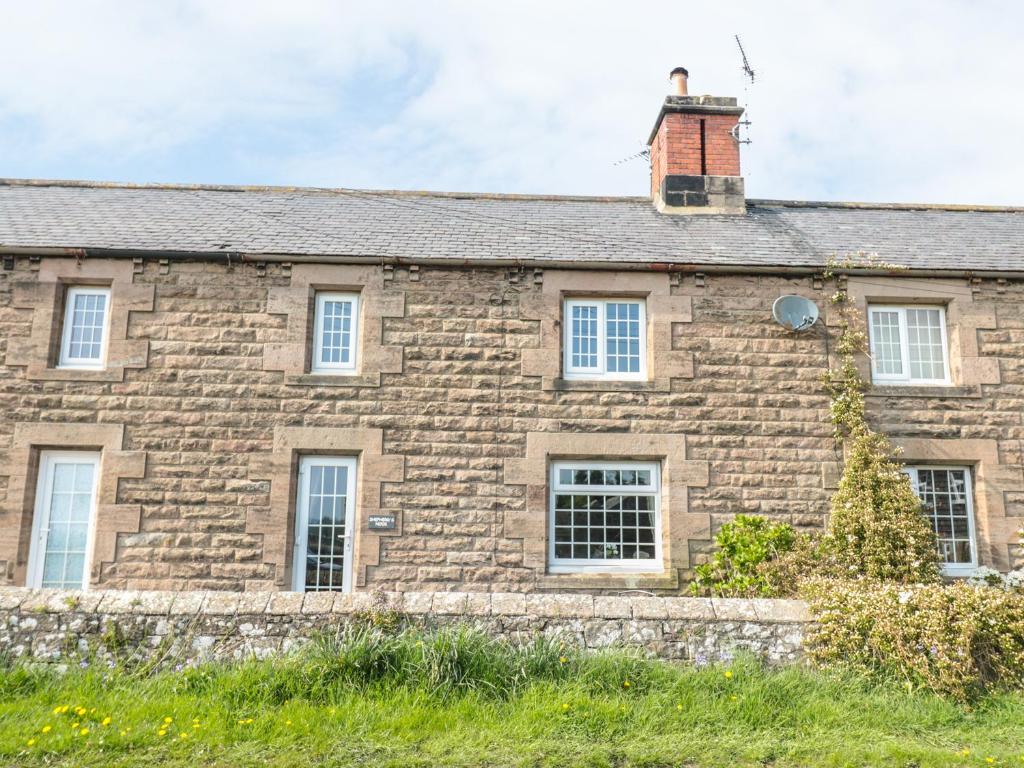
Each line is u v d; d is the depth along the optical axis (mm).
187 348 11656
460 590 11172
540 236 12977
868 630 7848
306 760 5984
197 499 11227
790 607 8172
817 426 11828
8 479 11125
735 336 12070
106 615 7723
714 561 11156
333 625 7762
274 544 11156
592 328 12297
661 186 14469
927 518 11141
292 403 11578
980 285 12336
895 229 13875
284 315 11836
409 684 7195
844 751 6316
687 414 11797
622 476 11859
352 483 11633
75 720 6484
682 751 6258
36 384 11422
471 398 11719
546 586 11250
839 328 12156
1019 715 7082
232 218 13164
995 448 11836
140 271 11820
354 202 14234
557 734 6496
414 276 12039
